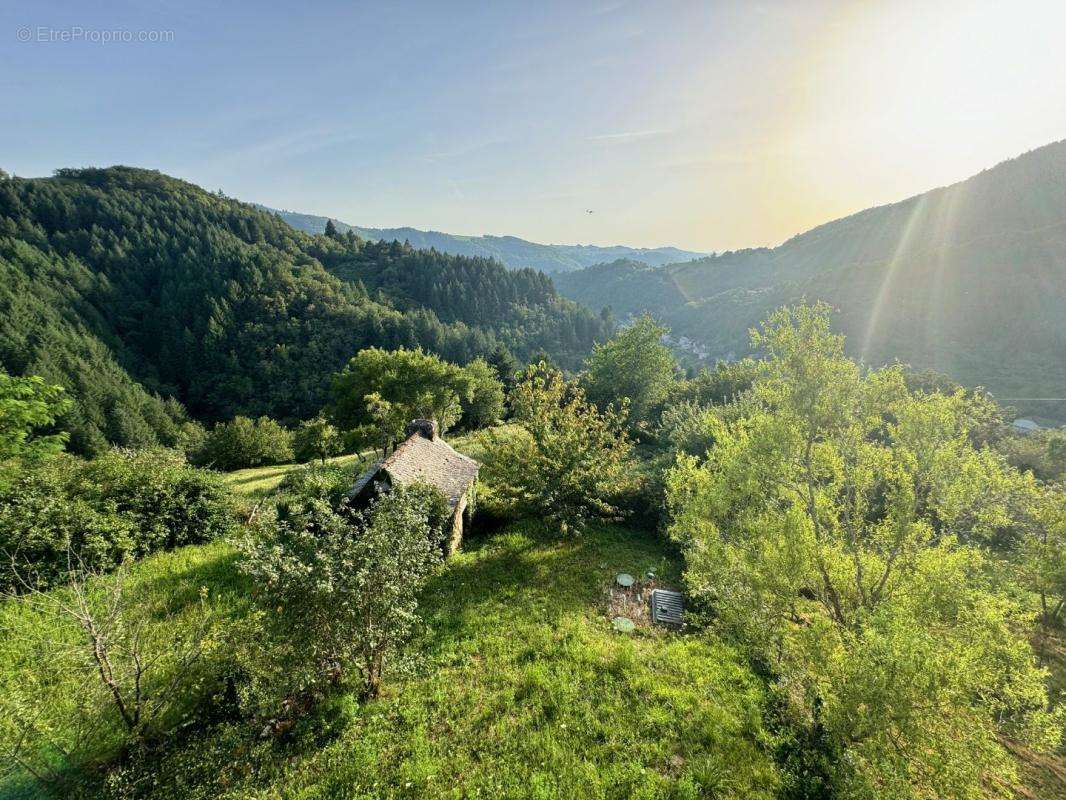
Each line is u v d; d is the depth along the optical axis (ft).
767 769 29.53
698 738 31.71
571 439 71.77
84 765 23.99
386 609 30.73
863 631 29.30
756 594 37.24
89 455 221.66
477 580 53.57
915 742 25.61
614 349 156.66
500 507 72.95
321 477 71.10
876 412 39.75
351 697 31.55
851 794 26.03
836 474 41.42
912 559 35.19
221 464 145.59
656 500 76.13
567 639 42.47
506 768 28.09
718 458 52.75
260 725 28.63
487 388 180.45
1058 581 50.75
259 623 29.35
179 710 28.07
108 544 43.96
